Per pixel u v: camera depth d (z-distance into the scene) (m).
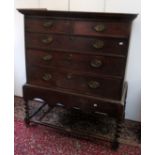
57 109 2.26
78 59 1.49
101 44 1.38
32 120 1.90
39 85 1.70
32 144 1.67
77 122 2.02
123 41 1.33
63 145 1.68
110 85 1.47
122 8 1.69
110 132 1.86
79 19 1.37
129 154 1.60
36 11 1.43
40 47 1.57
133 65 1.86
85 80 1.53
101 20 1.33
